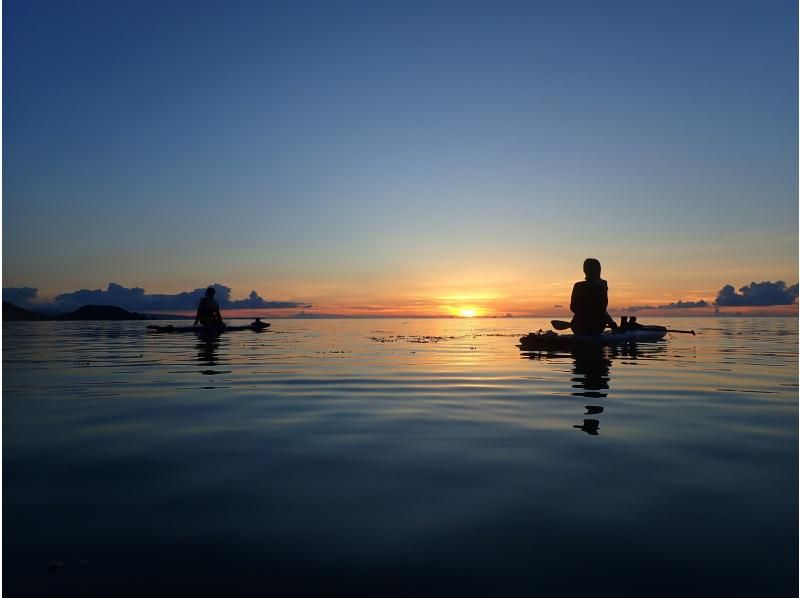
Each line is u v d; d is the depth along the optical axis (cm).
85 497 342
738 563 254
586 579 241
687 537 282
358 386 813
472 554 264
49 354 1397
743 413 603
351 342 1944
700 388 782
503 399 696
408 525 297
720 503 328
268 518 308
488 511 317
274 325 4647
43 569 251
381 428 532
